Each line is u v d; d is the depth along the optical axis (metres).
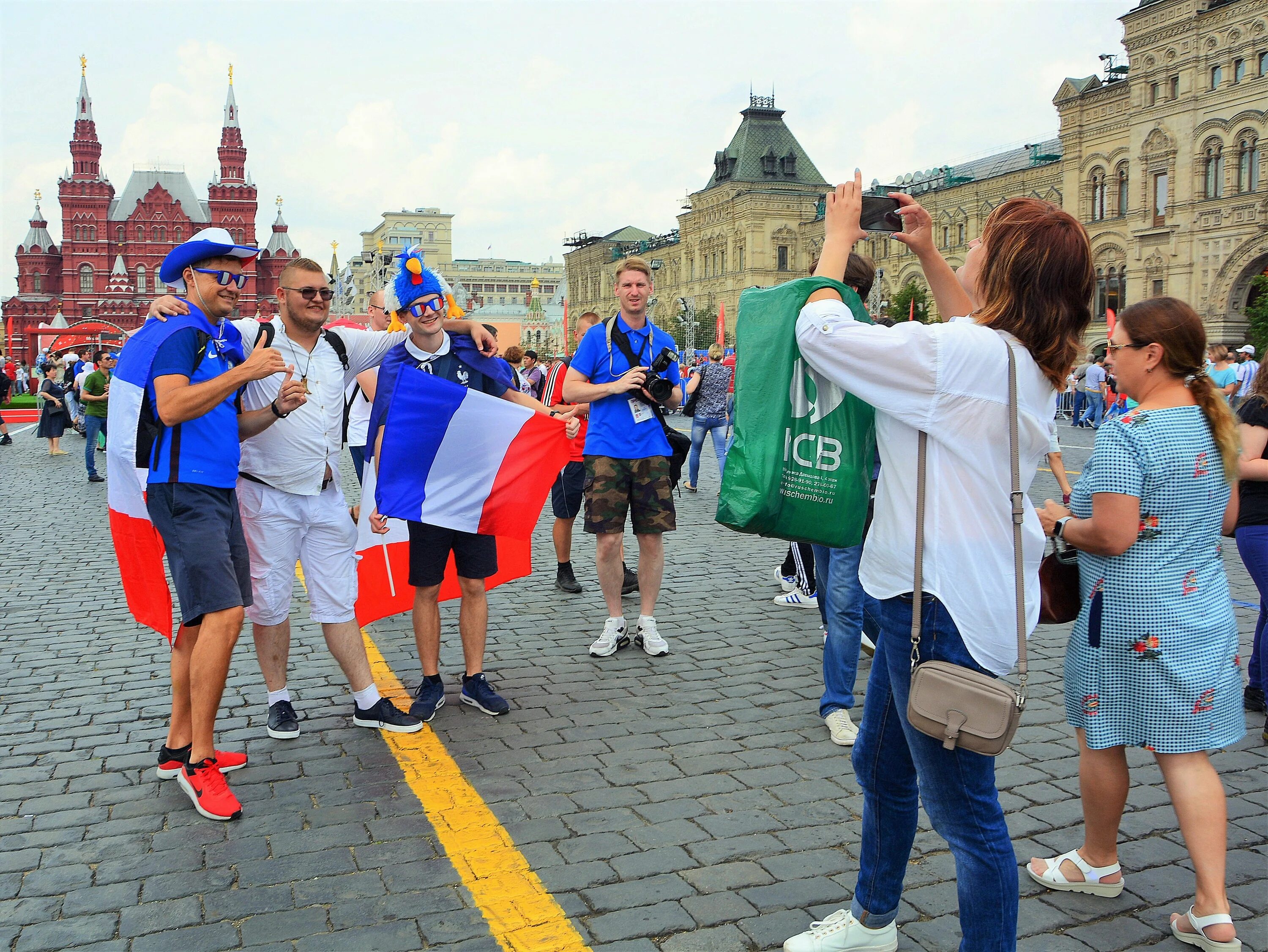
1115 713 3.01
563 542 7.43
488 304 184.88
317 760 4.23
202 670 3.68
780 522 2.54
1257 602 7.03
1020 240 2.31
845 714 4.47
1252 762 4.20
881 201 2.67
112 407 3.81
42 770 4.12
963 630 2.29
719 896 3.12
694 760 4.21
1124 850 3.44
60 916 2.99
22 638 6.22
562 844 3.46
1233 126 35.69
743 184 71.56
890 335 2.29
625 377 5.48
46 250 121.88
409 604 5.69
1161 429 2.91
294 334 4.34
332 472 4.49
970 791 2.30
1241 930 2.93
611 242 98.69
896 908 2.76
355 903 3.07
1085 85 43.41
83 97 118.06
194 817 3.68
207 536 3.72
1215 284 36.75
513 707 4.91
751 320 2.62
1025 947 2.87
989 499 2.31
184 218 119.38
